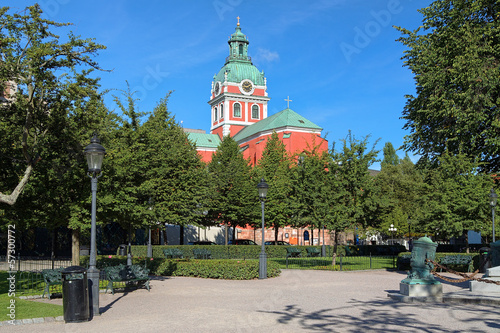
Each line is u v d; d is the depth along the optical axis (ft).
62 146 53.01
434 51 88.74
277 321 31.53
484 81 78.13
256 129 245.86
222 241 181.78
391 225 175.11
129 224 70.18
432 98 84.79
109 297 46.01
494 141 79.10
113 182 57.06
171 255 102.47
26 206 56.18
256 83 289.53
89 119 54.08
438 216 83.51
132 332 28.30
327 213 79.71
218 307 38.50
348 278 64.75
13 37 44.19
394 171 218.59
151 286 56.03
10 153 51.62
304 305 39.14
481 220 81.00
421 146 97.14
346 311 35.63
